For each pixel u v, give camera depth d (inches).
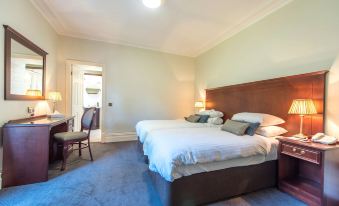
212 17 118.8
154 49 185.9
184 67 201.9
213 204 68.9
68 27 139.9
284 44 98.4
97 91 277.4
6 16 80.0
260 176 79.8
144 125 121.0
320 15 81.5
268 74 108.3
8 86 81.3
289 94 93.4
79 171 97.6
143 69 182.9
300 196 71.9
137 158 121.0
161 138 78.7
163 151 66.6
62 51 152.1
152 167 73.4
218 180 70.5
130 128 178.1
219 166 70.2
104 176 91.7
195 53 196.7
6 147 79.1
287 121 94.1
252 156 77.4
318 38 82.3
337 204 66.3
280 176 80.9
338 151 65.9
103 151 136.9
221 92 150.2
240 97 128.3
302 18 89.2
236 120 104.3
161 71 191.0
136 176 92.3
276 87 100.7
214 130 100.4
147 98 185.2
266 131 88.5
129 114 177.6
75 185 81.5
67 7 109.6
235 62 138.5
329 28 78.2
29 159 82.4
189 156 63.7
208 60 178.2
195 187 66.1
